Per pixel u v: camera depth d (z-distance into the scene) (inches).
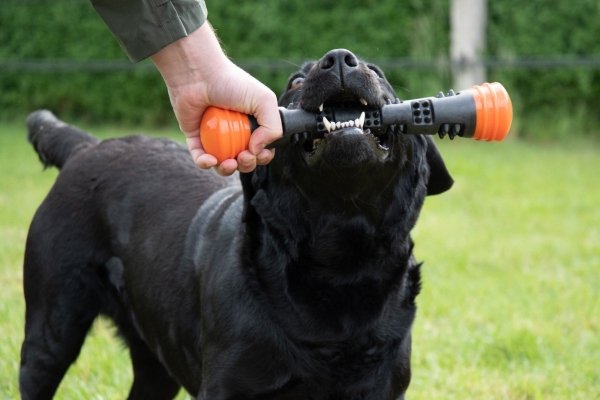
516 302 320.8
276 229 173.5
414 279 182.5
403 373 179.9
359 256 173.2
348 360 174.1
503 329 288.4
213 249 185.5
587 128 770.8
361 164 157.8
